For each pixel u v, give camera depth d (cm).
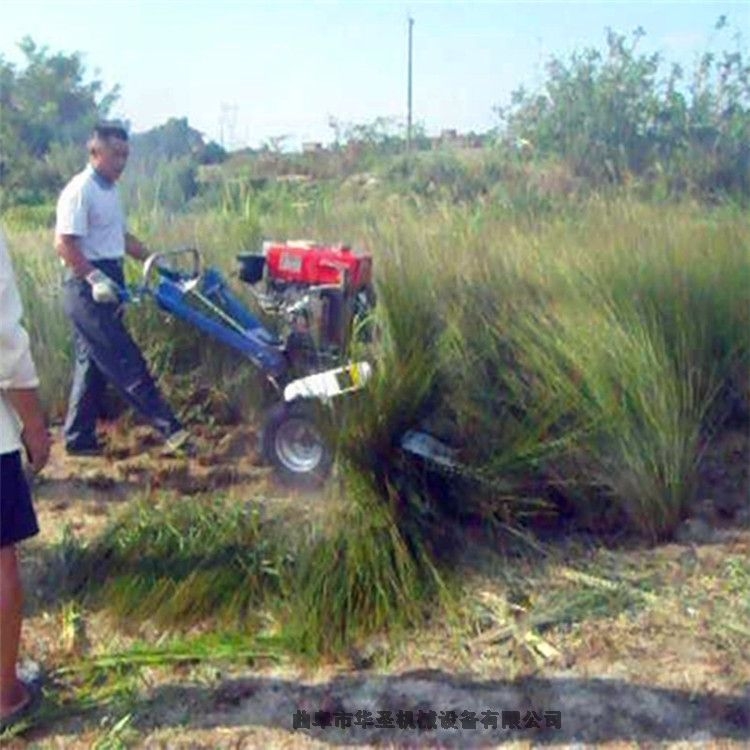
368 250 560
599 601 350
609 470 400
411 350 406
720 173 1122
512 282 477
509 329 434
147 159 995
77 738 301
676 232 560
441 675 319
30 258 664
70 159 2314
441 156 1478
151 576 375
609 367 410
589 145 1324
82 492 475
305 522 389
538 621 340
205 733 299
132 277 579
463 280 477
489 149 1459
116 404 571
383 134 1797
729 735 285
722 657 317
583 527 406
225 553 382
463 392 418
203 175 1417
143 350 561
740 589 354
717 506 417
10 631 303
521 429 407
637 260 498
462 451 408
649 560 379
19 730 304
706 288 491
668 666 314
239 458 507
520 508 401
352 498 374
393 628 341
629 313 438
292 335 482
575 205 809
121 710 311
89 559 391
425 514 384
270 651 337
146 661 333
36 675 325
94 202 504
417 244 554
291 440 459
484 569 374
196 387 555
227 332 486
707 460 451
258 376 537
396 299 418
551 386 411
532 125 1388
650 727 290
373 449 384
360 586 353
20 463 299
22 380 291
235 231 686
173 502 430
